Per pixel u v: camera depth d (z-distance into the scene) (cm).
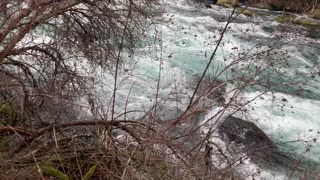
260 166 551
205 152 443
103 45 714
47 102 572
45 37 735
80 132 470
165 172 403
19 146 446
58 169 430
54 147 435
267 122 874
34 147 443
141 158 414
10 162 403
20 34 586
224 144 628
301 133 901
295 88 1047
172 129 470
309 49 1313
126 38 724
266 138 733
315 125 951
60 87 639
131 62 873
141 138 438
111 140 436
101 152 429
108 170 398
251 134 718
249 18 1633
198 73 1048
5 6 564
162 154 416
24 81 655
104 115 477
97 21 710
